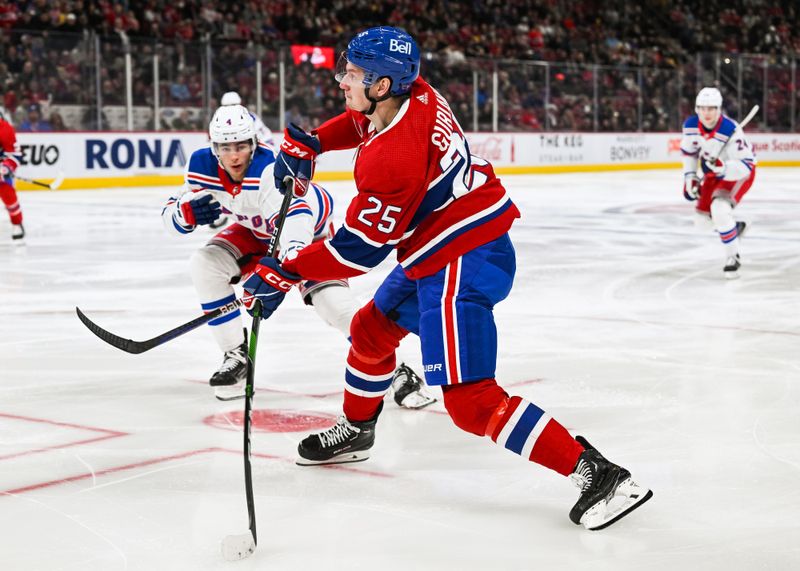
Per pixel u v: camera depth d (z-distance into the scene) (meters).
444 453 3.48
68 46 17.23
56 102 17.19
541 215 13.02
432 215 2.82
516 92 22.52
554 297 6.87
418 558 2.55
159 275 7.92
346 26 22.75
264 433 3.75
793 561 2.52
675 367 4.79
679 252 9.31
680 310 6.36
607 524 2.73
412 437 3.68
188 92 18.55
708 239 10.33
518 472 3.27
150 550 2.60
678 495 3.02
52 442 3.62
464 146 2.86
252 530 2.58
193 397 4.29
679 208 14.06
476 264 2.83
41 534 2.72
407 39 2.76
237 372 4.25
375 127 2.89
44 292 7.11
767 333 5.61
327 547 2.63
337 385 4.49
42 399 4.25
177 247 9.73
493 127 22.17
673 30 28.12
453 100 21.58
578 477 2.78
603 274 7.94
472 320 2.77
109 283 7.51
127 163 18.08
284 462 3.40
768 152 25.55
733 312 6.28
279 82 19.31
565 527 2.78
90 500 3.00
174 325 5.90
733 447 3.51
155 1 19.95
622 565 2.50
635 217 12.73
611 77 24.09
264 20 21.41
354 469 3.31
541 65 22.86
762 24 29.20
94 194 16.53
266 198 3.95
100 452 3.50
